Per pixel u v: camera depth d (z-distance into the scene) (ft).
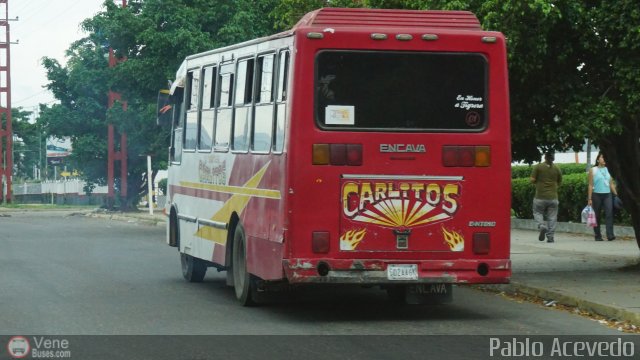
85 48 192.85
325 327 45.32
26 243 104.63
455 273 46.88
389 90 46.70
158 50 132.67
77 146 197.67
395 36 46.68
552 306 52.70
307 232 46.03
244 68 54.34
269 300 54.75
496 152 47.32
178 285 63.82
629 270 64.64
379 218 46.44
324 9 47.16
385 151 46.52
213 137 59.88
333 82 46.39
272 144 48.47
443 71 47.16
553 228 88.07
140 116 162.81
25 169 477.36
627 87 57.26
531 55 57.00
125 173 192.65
